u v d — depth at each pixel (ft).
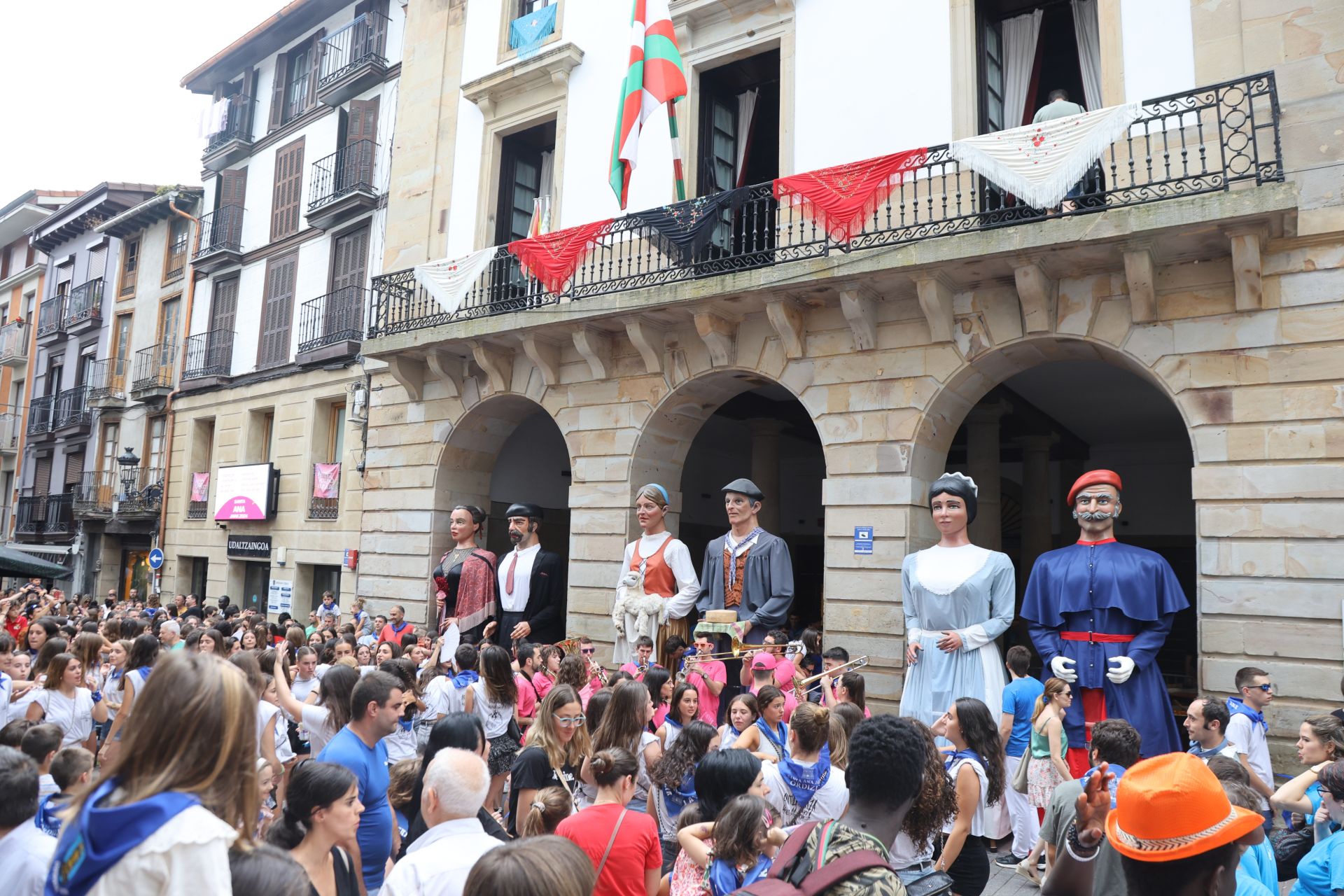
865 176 30.99
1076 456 54.24
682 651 29.32
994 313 30.81
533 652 26.48
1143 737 23.41
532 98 45.32
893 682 30.89
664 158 39.78
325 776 10.66
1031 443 48.91
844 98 34.99
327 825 10.61
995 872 22.59
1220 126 25.88
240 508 60.39
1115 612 24.18
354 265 56.29
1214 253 27.43
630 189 40.52
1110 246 27.37
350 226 56.44
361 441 52.65
